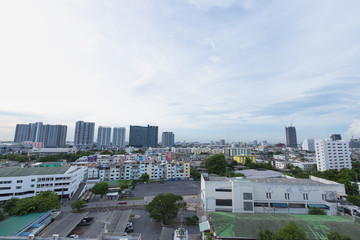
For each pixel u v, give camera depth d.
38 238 29.33
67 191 78.00
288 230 32.03
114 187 90.00
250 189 51.38
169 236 42.16
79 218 50.81
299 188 53.38
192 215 59.28
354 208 47.41
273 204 52.19
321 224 39.06
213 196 53.25
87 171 112.25
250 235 36.56
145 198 78.81
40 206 52.62
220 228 39.06
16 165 130.38
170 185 103.69
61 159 164.88
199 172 135.75
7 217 51.38
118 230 45.03
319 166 127.12
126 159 163.88
